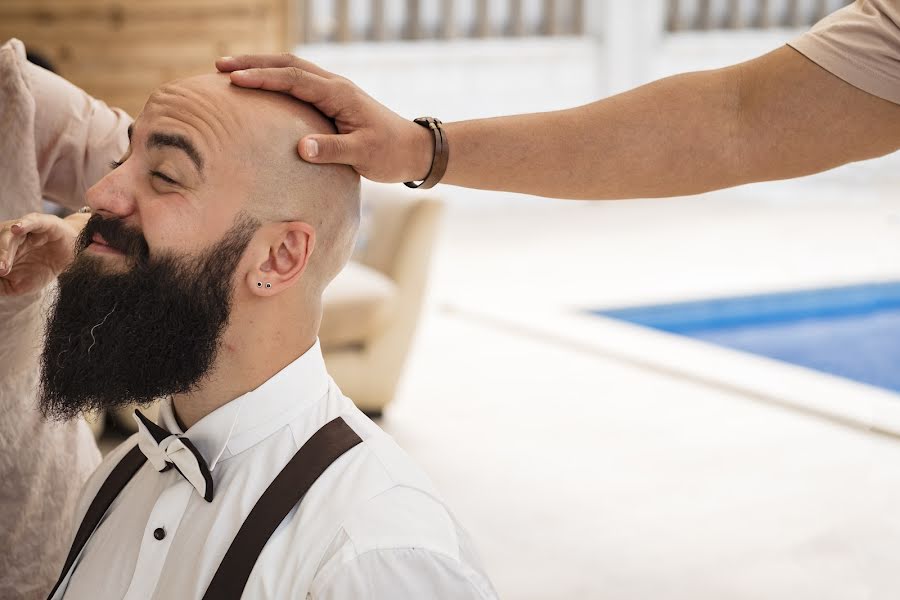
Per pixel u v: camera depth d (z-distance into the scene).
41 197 1.29
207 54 6.91
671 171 1.27
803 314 6.56
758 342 6.12
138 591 0.99
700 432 4.06
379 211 4.21
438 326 5.70
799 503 3.38
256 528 0.94
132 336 0.95
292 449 0.99
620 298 6.32
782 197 9.95
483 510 3.32
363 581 0.88
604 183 1.26
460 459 3.74
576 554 3.04
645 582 2.88
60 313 0.97
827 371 5.56
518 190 1.23
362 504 0.93
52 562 1.31
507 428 4.08
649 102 1.27
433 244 4.06
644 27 10.23
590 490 3.49
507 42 9.70
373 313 3.92
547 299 6.29
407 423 4.11
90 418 1.31
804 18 10.89
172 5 6.76
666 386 4.68
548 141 1.22
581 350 5.25
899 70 1.20
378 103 1.07
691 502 3.40
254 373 1.00
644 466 3.71
